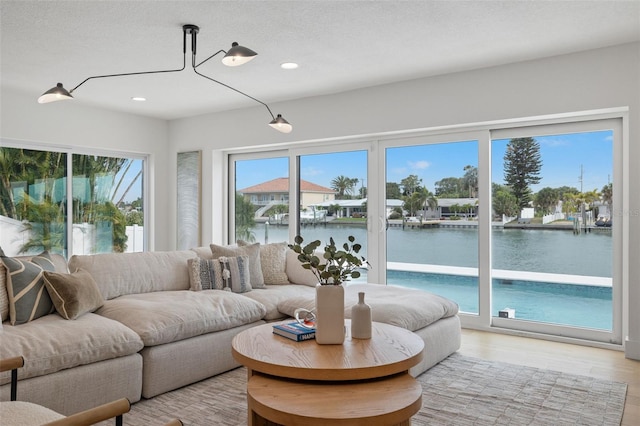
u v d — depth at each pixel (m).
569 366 3.47
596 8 3.05
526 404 2.80
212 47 3.73
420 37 3.54
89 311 3.09
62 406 2.50
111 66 4.21
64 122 5.49
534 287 4.36
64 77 4.54
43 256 3.29
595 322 4.07
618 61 3.70
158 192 6.57
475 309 4.59
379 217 5.09
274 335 2.50
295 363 2.05
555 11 3.10
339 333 2.33
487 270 4.47
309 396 1.93
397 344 2.34
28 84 4.77
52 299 2.89
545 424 2.54
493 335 4.34
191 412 2.72
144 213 6.56
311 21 3.23
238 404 2.83
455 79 4.44
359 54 3.92
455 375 3.29
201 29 3.37
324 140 5.38
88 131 5.74
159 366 2.95
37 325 2.69
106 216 6.10
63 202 5.66
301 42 3.63
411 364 2.13
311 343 2.36
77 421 1.39
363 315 2.44
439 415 2.65
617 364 3.51
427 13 3.12
